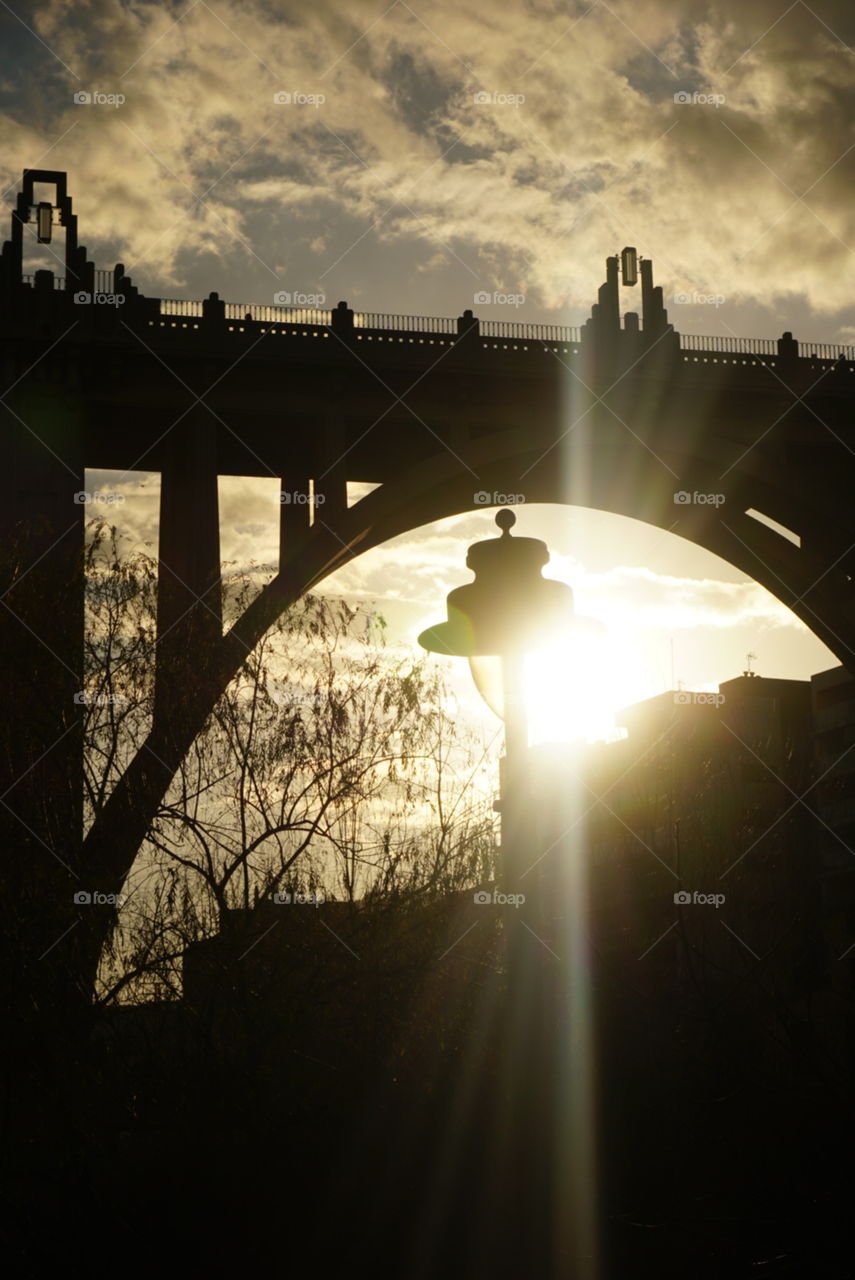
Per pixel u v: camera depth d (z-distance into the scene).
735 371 52.16
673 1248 18.20
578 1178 20.23
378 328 49.25
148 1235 17.64
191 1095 18.62
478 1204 20.12
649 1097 21.66
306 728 22.00
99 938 19.62
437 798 22.48
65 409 46.84
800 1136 20.42
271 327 48.28
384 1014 20.73
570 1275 18.97
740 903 27.02
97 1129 18.34
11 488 45.94
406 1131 20.38
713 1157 20.80
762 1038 22.16
